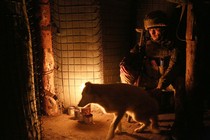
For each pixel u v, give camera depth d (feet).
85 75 17.76
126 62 16.16
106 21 17.61
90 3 16.80
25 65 10.16
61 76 18.07
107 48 17.97
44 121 16.48
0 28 8.94
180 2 11.89
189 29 11.71
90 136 14.16
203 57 11.93
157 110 13.99
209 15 12.30
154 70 16.37
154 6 19.07
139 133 14.33
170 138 13.43
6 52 9.15
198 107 12.38
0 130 9.20
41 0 16.43
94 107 18.02
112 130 13.19
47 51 17.07
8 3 9.14
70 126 15.65
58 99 18.34
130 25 19.86
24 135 10.11
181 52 15.30
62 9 17.13
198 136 12.62
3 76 9.11
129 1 19.33
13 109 9.49
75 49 17.56
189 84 12.27
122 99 13.14
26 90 10.25
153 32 15.42
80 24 17.17
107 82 18.35
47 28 16.84
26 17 10.37
